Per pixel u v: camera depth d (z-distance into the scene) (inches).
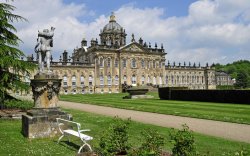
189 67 5019.7
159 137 391.9
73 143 565.9
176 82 4845.0
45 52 697.0
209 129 730.8
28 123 618.8
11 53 1003.9
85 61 4232.3
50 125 634.8
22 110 1043.3
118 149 435.8
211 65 5398.6
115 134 436.8
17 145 548.7
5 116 918.4
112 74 4067.4
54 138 618.2
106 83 4013.3
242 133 671.1
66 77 3779.5
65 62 3779.5
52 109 652.1
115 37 4498.0
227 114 1035.9
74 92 3811.5
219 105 1464.1
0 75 1009.5
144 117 997.8
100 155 443.5
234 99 1638.8
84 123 853.8
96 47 3951.8
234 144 544.4
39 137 621.6
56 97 674.8
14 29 1035.9
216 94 1755.7
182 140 352.8
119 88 4099.4
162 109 1255.5
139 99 2148.1
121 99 2159.2
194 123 838.5
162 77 4483.3
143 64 4308.6
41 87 655.1
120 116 1035.3
